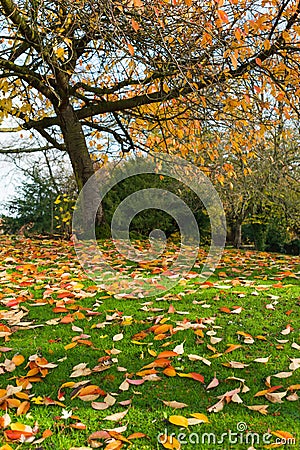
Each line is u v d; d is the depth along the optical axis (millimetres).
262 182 8461
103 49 5691
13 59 6090
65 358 2850
